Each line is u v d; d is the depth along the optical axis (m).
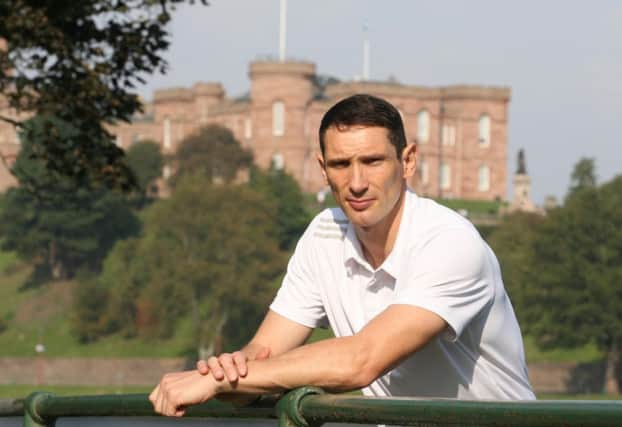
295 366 4.70
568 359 123.88
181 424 5.14
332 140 5.20
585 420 3.40
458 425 3.72
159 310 127.44
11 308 147.50
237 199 130.00
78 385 122.62
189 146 189.00
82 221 153.38
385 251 5.41
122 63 20.27
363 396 4.12
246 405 4.82
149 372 124.88
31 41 19.33
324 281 5.73
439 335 5.20
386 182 5.19
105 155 20.73
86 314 132.12
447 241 5.12
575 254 111.69
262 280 124.56
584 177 174.62
